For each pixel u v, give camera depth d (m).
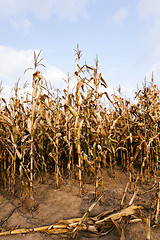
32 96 2.20
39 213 2.13
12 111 2.94
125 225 1.72
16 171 3.71
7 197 2.58
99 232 1.72
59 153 3.13
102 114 3.78
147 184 3.07
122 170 3.83
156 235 1.63
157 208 1.84
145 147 2.77
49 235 1.71
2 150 2.96
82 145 3.40
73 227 1.76
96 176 2.46
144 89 3.85
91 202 2.40
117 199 2.48
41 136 3.29
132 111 3.92
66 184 3.08
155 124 3.39
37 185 3.05
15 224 1.91
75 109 2.58
